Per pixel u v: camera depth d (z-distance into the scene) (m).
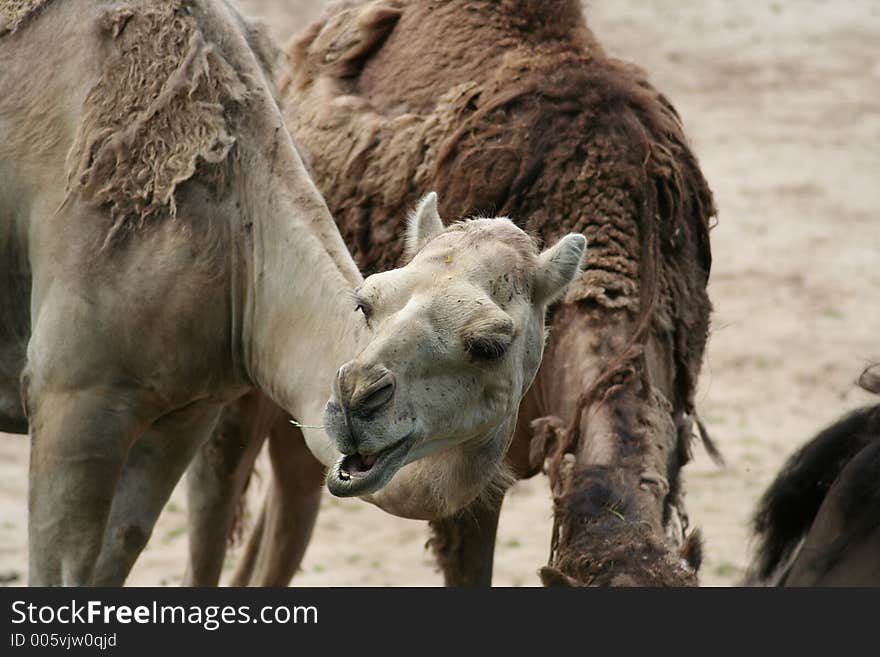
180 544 39.03
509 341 17.59
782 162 72.00
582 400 22.58
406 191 26.53
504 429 18.80
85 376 21.73
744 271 60.06
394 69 28.39
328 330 20.67
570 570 20.27
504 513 41.38
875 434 17.52
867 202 67.69
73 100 22.39
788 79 82.75
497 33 27.47
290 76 30.20
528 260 18.56
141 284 21.50
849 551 16.16
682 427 24.94
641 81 27.22
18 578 35.31
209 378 22.31
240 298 21.91
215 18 22.84
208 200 21.84
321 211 21.69
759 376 50.38
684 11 92.25
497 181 25.12
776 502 18.06
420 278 17.78
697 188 26.19
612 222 24.45
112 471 22.17
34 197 22.33
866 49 87.31
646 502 21.34
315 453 20.44
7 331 23.48
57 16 22.91
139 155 21.84
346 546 38.84
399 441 17.30
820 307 56.59
